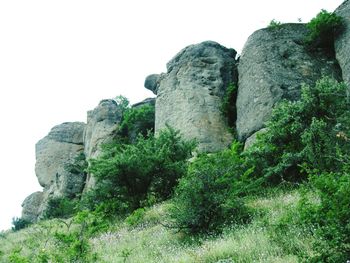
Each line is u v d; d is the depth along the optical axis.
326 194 6.24
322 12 22.44
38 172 41.94
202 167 12.00
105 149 20.66
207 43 29.45
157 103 28.75
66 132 44.09
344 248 5.85
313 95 15.01
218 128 25.08
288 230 8.23
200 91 26.97
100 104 36.88
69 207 30.58
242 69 24.61
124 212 18.03
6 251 15.62
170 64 30.06
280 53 22.83
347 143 11.41
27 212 40.94
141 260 9.59
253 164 14.95
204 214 11.31
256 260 7.39
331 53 22.53
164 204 16.14
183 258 8.63
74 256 9.95
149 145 19.23
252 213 11.19
